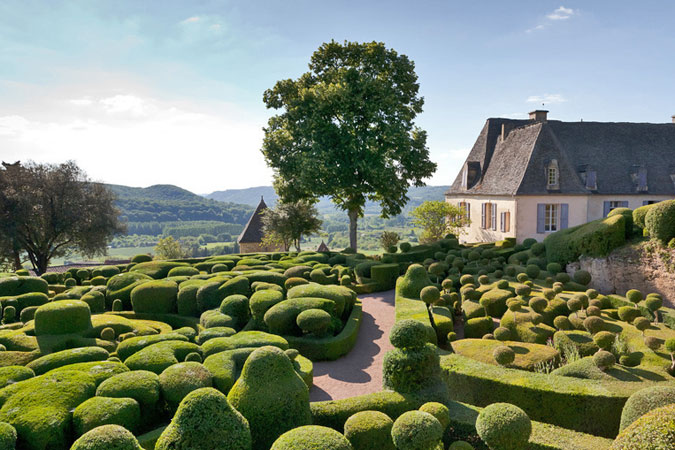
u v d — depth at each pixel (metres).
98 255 38.59
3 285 17.33
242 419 5.79
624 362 9.52
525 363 9.66
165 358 9.79
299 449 4.93
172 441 5.34
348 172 26.53
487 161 37.50
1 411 7.34
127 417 7.43
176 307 16.94
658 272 14.02
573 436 6.89
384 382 8.23
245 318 14.72
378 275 20.42
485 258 21.30
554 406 7.86
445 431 7.22
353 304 16.58
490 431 5.76
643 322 10.46
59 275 22.75
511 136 34.81
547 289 13.50
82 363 9.44
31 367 9.81
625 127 34.16
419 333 7.98
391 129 26.17
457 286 17.73
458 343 11.02
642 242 14.88
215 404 5.55
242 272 19.59
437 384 8.04
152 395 8.03
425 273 16.06
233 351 10.23
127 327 13.54
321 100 26.27
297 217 37.22
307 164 25.66
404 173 29.08
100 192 37.41
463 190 38.56
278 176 30.17
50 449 6.92
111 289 18.36
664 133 33.88
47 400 7.59
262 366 6.77
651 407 6.19
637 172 30.75
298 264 22.31
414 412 5.91
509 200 30.25
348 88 25.64
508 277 17.38
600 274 16.02
